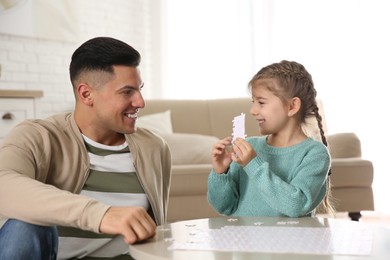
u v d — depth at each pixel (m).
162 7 5.12
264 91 1.61
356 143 3.34
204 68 5.05
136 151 1.59
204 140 3.44
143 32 5.05
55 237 1.30
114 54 1.45
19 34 3.65
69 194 1.17
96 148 1.55
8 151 1.34
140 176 1.57
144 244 1.08
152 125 3.71
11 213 1.19
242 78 4.90
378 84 4.41
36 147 1.40
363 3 4.43
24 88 3.73
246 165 1.49
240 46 4.90
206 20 5.04
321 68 4.57
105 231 1.10
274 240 1.08
